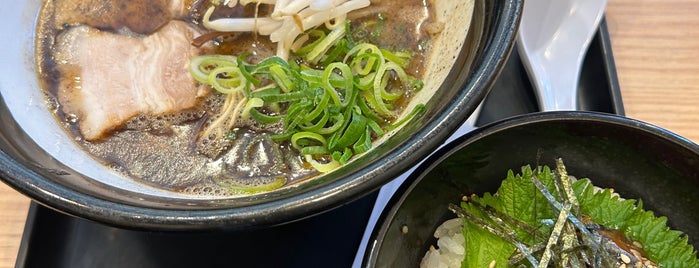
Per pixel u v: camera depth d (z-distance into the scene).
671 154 0.18
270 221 0.13
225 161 0.18
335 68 0.19
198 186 0.17
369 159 0.15
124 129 0.18
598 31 0.24
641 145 0.19
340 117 0.18
